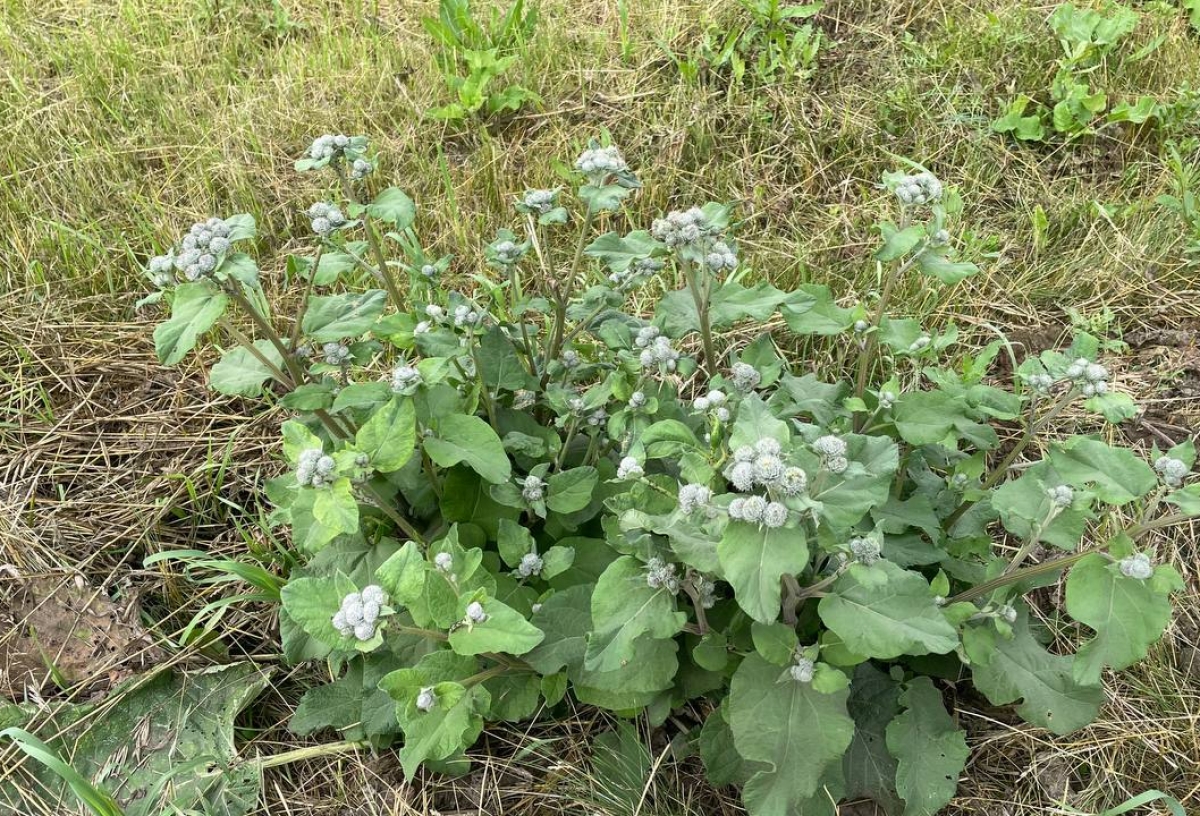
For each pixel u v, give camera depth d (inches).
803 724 27.6
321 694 34.4
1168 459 26.5
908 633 25.6
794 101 60.4
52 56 64.2
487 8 68.3
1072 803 32.4
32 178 56.6
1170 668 35.3
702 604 29.5
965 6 65.6
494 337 35.2
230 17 68.9
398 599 25.9
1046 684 30.8
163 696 36.2
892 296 49.9
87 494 42.0
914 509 33.0
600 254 33.4
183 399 46.1
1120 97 59.1
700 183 57.1
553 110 61.6
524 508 32.8
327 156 32.4
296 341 32.7
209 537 41.7
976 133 58.0
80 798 30.5
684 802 32.3
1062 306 49.6
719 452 28.2
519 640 26.6
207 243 28.5
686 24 65.6
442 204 54.9
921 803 29.8
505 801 33.0
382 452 28.6
